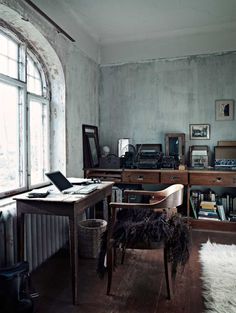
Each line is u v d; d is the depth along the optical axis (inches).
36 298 75.7
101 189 92.2
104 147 152.4
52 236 100.7
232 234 126.0
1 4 82.0
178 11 121.7
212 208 134.3
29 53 108.2
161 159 139.6
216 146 141.1
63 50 116.8
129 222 81.0
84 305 72.8
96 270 88.7
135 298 75.8
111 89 157.8
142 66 152.9
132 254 105.7
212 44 142.7
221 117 143.4
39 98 112.3
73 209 73.8
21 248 78.8
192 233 127.4
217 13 124.1
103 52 157.6
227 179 125.6
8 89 96.3
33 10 95.2
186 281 84.5
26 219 85.4
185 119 148.1
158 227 76.4
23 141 102.3
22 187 101.8
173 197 79.7
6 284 65.2
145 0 111.8
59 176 91.7
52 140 121.5
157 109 151.7
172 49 148.2
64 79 118.3
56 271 92.5
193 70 146.1
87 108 143.5
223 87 142.7
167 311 69.9
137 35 149.0
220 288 80.0
